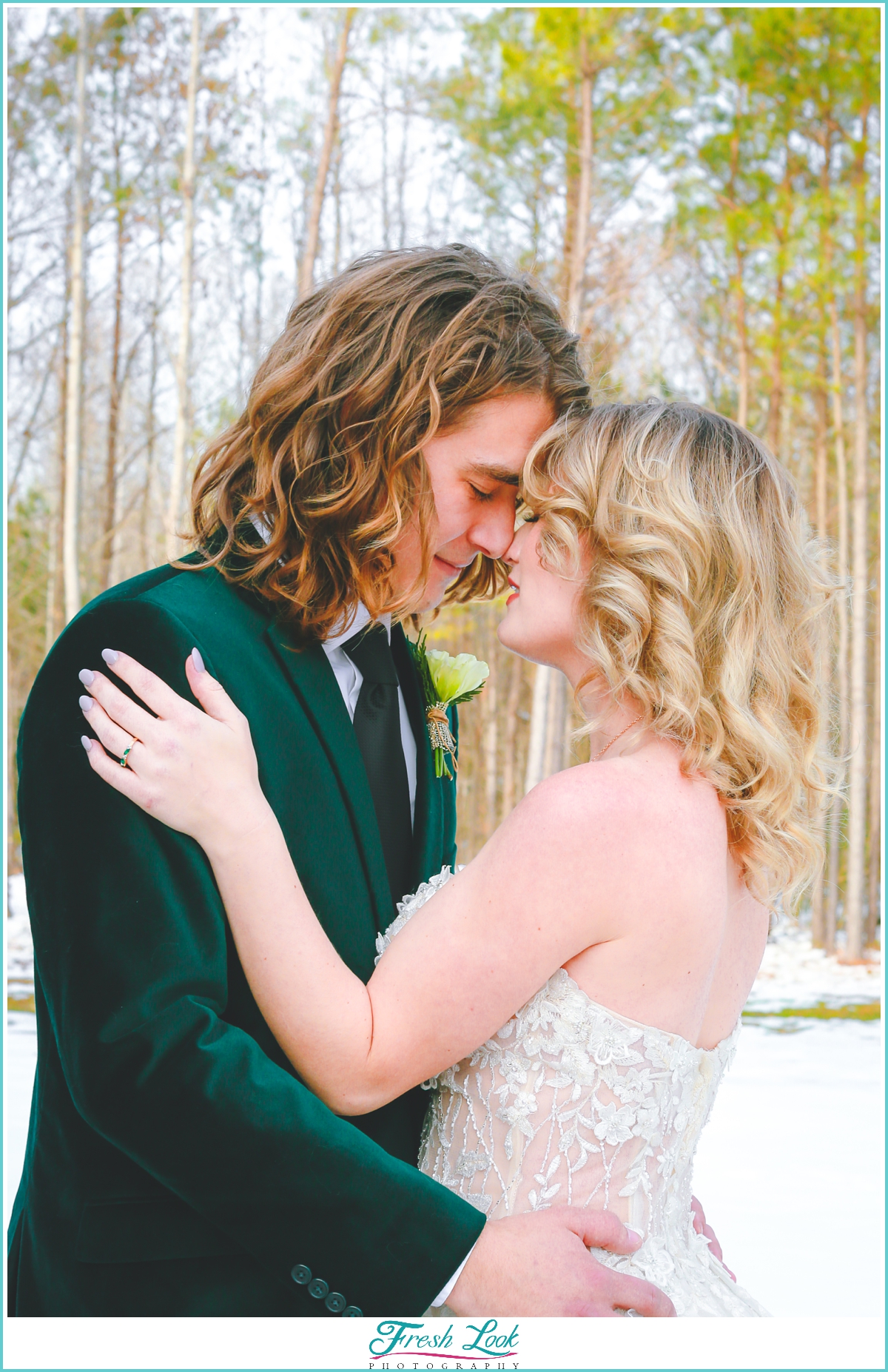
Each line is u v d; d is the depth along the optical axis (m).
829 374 11.00
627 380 10.16
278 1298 1.23
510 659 10.81
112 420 11.18
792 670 1.45
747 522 1.40
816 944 9.81
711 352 10.80
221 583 1.44
